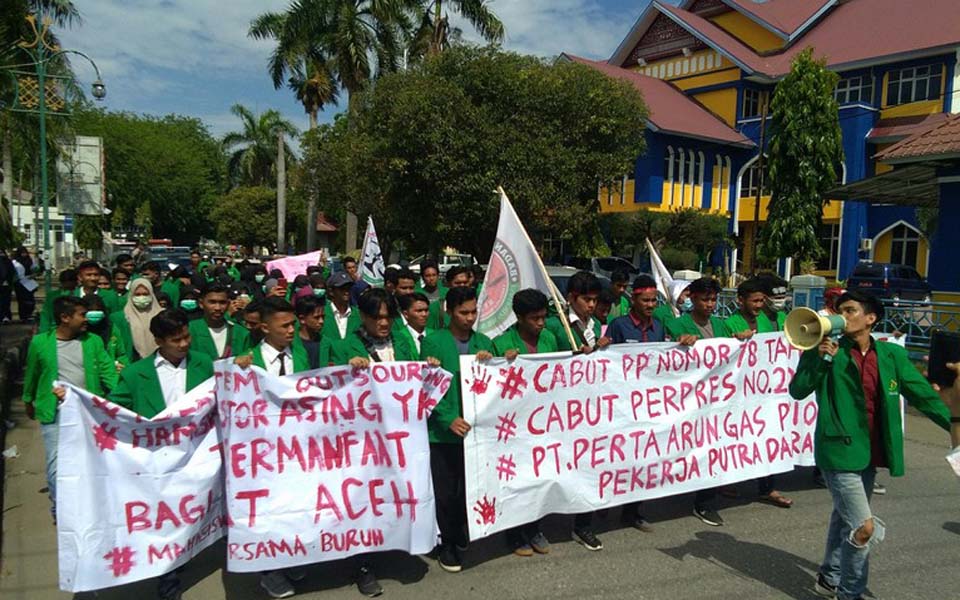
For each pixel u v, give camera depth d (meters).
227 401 4.03
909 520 5.52
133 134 50.22
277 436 4.12
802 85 21.00
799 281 12.30
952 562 4.72
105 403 3.84
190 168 55.06
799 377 4.04
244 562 4.00
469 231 18.03
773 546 4.97
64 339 4.98
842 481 3.88
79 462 3.78
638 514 5.33
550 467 4.84
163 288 9.69
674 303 7.96
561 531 5.28
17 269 15.78
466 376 4.51
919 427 8.84
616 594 4.23
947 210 12.20
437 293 8.84
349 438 4.26
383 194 18.67
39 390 4.94
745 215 33.59
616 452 5.09
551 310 7.02
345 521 4.19
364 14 26.94
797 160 21.20
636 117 19.69
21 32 14.09
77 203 14.25
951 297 12.06
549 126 17.61
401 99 16.80
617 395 5.09
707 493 5.49
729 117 33.69
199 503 4.11
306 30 27.34
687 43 35.03
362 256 11.55
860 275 23.45
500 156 16.64
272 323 4.50
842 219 29.23
